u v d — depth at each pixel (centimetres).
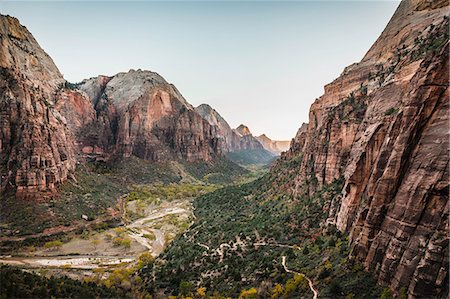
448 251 2650
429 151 3161
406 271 2941
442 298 2573
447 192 2862
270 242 6306
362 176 4775
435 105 3303
